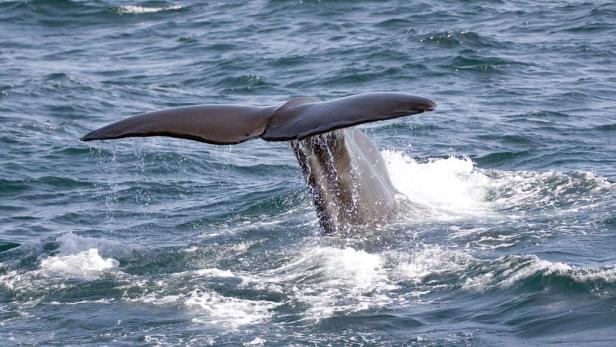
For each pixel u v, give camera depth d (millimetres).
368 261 42500
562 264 40156
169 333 36938
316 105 38438
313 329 36562
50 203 60656
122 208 58750
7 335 37656
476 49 99000
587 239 44969
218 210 56531
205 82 96875
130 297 40938
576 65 92375
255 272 42969
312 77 94438
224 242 48750
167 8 140875
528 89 84875
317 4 128750
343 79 92562
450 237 45469
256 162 69188
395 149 68875
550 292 38188
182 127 38656
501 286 39219
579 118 75312
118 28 130875
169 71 102938
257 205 56312
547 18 112312
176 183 64125
